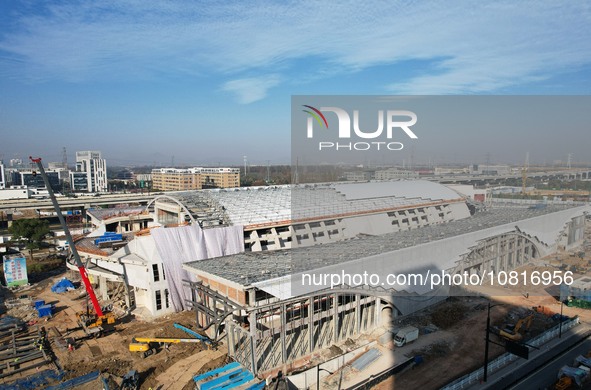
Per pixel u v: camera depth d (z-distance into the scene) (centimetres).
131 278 6062
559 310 5400
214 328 5106
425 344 4753
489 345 4709
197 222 6475
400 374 4156
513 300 5641
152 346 4900
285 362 4322
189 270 5084
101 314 5597
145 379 4162
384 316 5381
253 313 4109
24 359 4572
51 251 9925
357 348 4591
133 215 10019
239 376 4056
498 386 3891
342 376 4144
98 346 4938
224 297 4666
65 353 4756
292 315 4603
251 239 6700
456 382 3859
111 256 6438
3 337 5222
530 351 4566
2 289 7338
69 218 14438
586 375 3959
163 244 5897
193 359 4556
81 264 5675
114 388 4019
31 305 6456
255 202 7356
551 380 3994
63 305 6456
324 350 4656
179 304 6022
